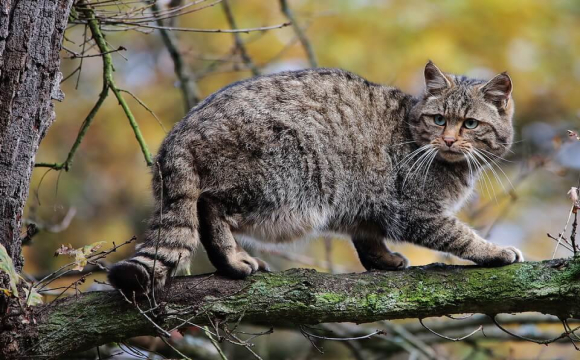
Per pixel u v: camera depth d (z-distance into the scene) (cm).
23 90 664
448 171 899
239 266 746
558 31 1533
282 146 806
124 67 1666
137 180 1578
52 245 1499
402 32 1470
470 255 834
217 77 1515
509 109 954
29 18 661
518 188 1551
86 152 1569
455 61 1434
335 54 1441
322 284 732
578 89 1541
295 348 1448
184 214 747
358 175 860
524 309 723
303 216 834
